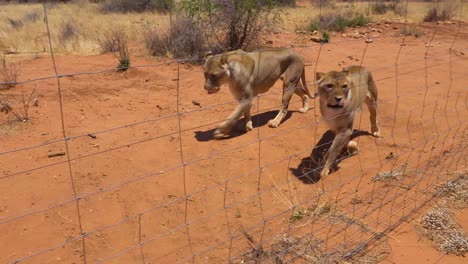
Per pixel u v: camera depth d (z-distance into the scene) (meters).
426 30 17.64
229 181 5.43
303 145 6.49
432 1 28.94
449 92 8.96
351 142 6.10
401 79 9.98
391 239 4.19
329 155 5.56
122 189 5.21
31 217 4.63
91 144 6.43
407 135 6.82
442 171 5.43
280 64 7.15
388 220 4.48
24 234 4.38
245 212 4.79
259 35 13.27
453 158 5.80
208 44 12.34
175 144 6.47
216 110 7.99
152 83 9.57
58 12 24.20
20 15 23.02
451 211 4.60
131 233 4.46
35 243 4.26
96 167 5.72
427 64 11.52
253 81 6.79
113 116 7.62
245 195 5.12
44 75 9.92
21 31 15.74
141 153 6.15
